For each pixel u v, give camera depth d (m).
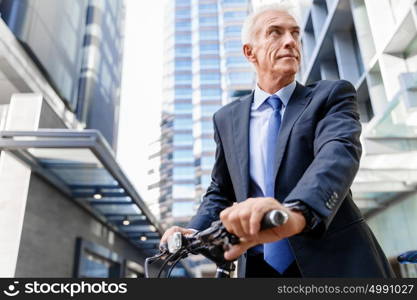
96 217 9.96
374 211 6.89
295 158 0.90
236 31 40.69
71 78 13.41
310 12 10.38
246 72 38.41
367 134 5.59
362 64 8.05
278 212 0.46
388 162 5.54
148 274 0.93
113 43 23.20
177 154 47.66
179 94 51.34
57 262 7.78
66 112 13.17
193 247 0.80
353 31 8.48
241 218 0.48
